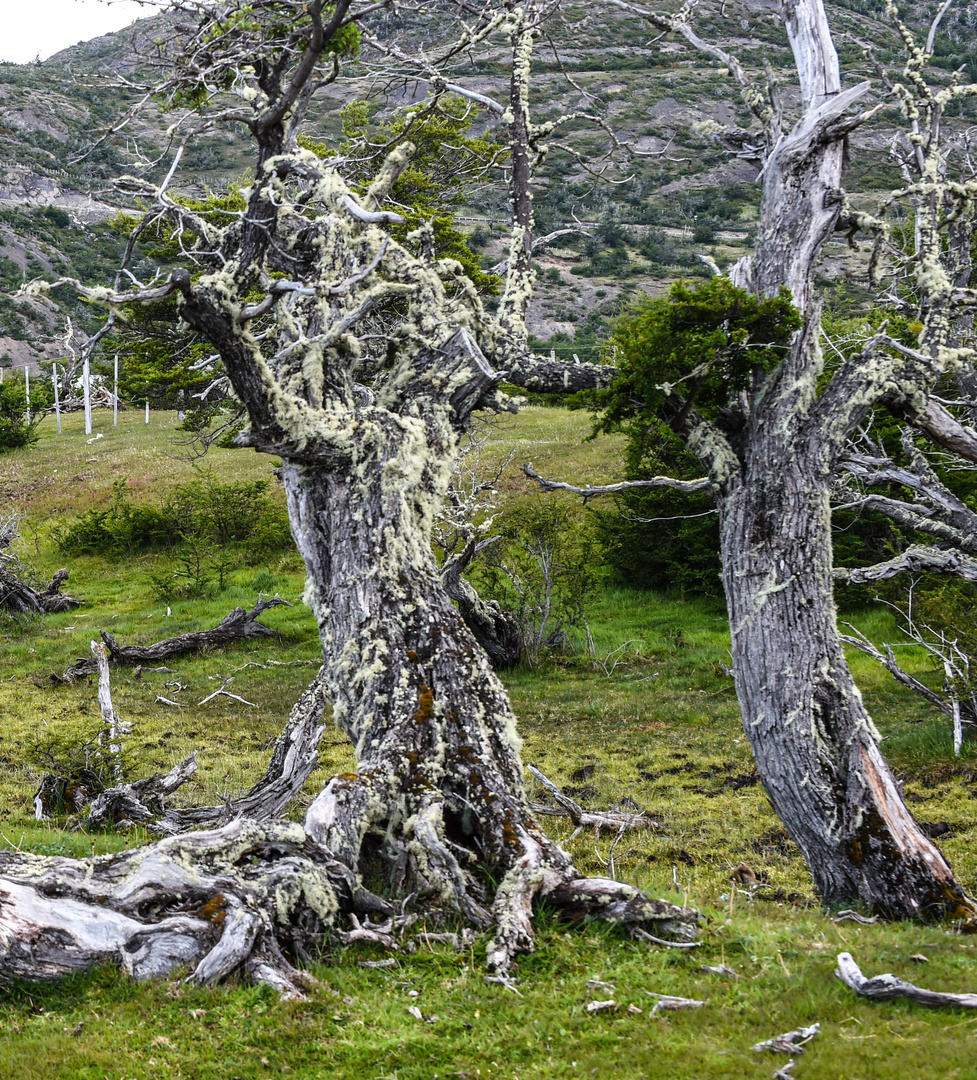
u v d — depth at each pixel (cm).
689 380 867
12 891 568
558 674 2148
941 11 1298
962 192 1163
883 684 1872
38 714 1934
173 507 3531
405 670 761
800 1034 494
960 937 678
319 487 857
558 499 3052
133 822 1156
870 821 781
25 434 4881
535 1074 470
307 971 579
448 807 713
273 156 854
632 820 1205
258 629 2548
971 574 1036
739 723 1719
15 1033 517
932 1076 451
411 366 908
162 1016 529
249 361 753
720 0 1102
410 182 1753
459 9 1146
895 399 891
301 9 830
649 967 586
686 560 2575
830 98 948
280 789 1079
